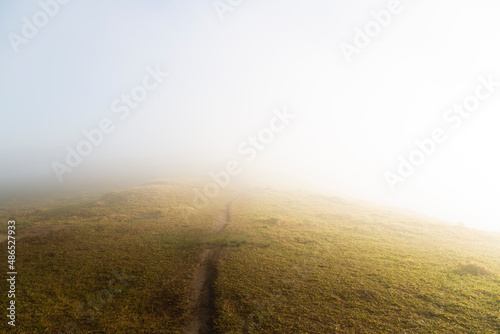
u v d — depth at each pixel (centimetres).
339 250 2933
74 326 1667
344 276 2248
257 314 1750
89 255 2725
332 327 1602
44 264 2488
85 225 3762
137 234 3500
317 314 1734
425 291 1962
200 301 1964
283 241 3219
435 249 3119
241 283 2141
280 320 1684
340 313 1739
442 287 2023
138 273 2364
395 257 2723
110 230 3606
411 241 3466
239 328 1620
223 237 3409
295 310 1784
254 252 2827
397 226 4331
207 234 3625
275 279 2212
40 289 2055
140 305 1908
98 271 2384
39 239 3141
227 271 2356
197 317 1778
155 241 3231
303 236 3444
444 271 2350
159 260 2655
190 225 4084
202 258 2738
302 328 1603
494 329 1522
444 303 1795
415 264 2519
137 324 1705
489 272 2277
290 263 2541
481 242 3638
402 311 1730
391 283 2108
